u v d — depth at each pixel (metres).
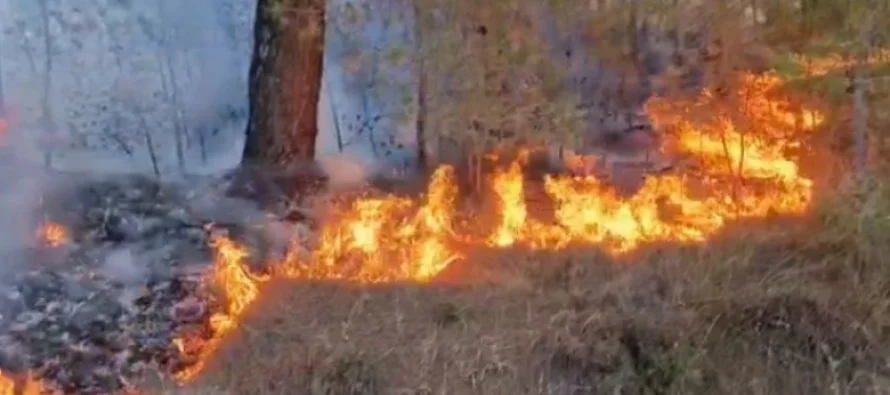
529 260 3.72
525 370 2.96
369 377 2.99
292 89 5.79
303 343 3.22
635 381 2.91
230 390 3.05
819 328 2.92
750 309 3.02
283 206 5.04
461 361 3.01
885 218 3.16
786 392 2.82
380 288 3.60
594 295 3.30
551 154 5.07
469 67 5.04
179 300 3.90
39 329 3.71
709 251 3.46
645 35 4.98
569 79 5.10
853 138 3.54
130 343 3.58
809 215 3.59
